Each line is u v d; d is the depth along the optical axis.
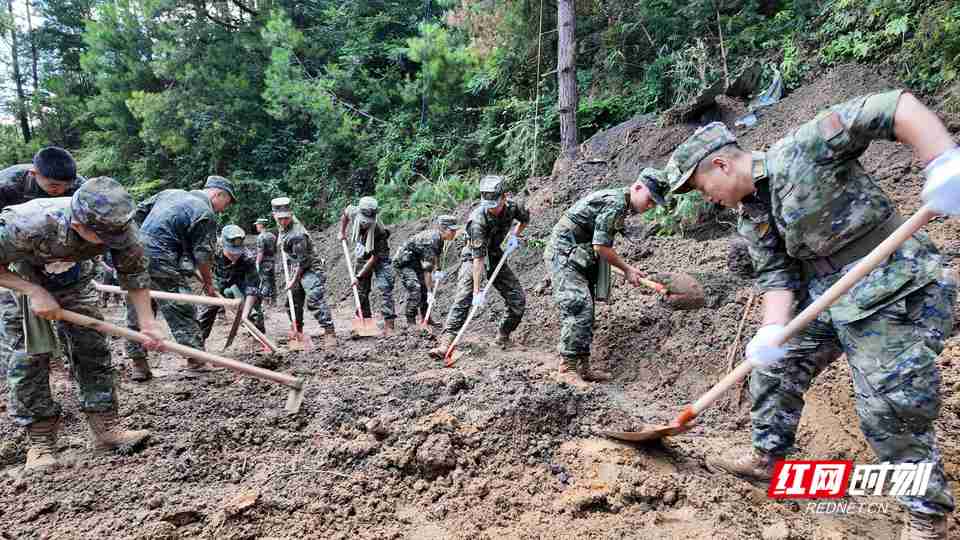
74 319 3.12
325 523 2.84
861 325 2.43
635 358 5.16
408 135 15.73
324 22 18.38
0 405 4.32
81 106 21.31
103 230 2.91
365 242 7.45
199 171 18.09
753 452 3.14
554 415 3.72
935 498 2.35
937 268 2.34
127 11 17.28
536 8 12.40
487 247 5.89
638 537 2.71
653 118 9.52
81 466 3.43
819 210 2.42
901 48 7.70
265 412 4.15
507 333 6.22
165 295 3.60
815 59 8.63
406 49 15.23
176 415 4.15
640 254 6.78
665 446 3.54
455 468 3.27
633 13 11.59
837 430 3.55
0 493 3.14
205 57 17.00
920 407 2.32
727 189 2.66
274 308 10.73
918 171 5.93
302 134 18.27
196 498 3.02
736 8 10.65
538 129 11.80
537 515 2.92
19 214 2.93
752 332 4.62
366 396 4.33
